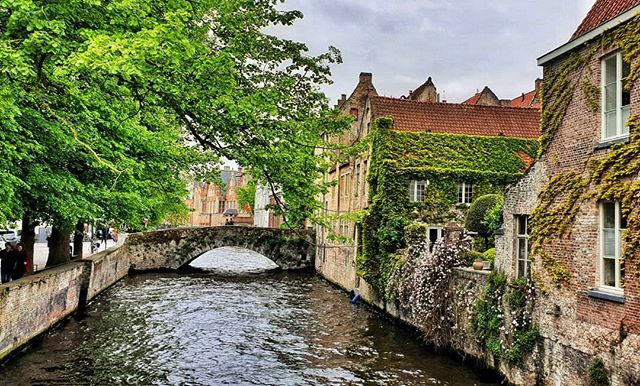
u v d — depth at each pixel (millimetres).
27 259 17094
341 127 10867
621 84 10055
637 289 9133
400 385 12703
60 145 11938
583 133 10812
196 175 16516
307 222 43812
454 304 15336
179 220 68000
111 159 13273
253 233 39906
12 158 11156
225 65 9109
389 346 16609
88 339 16531
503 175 23719
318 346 16609
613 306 9625
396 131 24266
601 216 10227
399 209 23031
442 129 26781
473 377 13250
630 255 9336
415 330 18000
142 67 7348
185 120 9727
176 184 21547
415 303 17438
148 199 19234
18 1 7551
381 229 22641
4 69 7684
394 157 23641
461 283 15062
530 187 12336
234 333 18359
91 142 12273
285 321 20641
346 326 19719
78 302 20984
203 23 9961
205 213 112688
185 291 28266
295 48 10859
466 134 25750
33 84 9367
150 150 15047
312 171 10625
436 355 15484
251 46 10578
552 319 11219
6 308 12992
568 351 10703
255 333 18422
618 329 9461
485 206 19688
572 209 10922
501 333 12664
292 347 16500
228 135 9727
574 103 11164
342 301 25766
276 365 14492
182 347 16234
